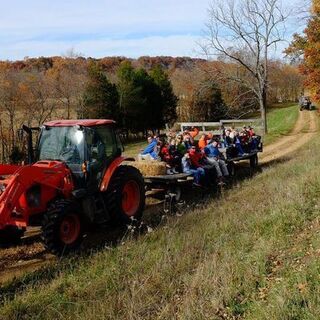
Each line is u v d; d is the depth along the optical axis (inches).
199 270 243.1
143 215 411.8
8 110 1270.9
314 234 284.4
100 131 354.9
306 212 335.0
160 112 2044.8
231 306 207.3
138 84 1913.1
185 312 198.2
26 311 217.2
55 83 1556.3
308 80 1175.0
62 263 284.2
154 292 229.1
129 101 1839.3
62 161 338.6
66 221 304.0
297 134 1342.3
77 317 203.5
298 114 2034.9
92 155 340.8
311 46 1129.4
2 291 249.4
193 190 526.0
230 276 233.6
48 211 298.7
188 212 393.1
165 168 468.8
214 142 556.1
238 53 1444.4
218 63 1530.5
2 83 1290.6
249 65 1454.2
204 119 1959.9
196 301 209.9
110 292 229.1
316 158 645.9
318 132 1364.4
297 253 258.5
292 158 792.9
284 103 3262.8
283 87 3371.1
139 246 298.2
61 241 297.9
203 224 341.4
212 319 196.7
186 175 470.6
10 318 209.3
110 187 355.9
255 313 196.7
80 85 1647.4
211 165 531.5
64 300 225.5
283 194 402.0
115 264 268.2
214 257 255.9
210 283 225.5
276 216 329.1
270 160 813.2
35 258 307.4
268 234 301.7
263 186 476.7
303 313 187.3
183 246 288.5
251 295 216.5
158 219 390.9
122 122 1839.3
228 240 299.7
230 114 1689.2
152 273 248.1
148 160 483.8
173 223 350.6
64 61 2095.2
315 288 208.4
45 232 293.4
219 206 405.7
